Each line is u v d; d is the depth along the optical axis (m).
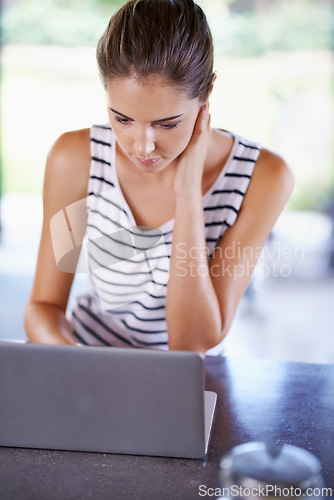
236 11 6.32
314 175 6.06
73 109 6.45
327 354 3.37
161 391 0.92
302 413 1.09
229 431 1.03
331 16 6.17
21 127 6.40
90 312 1.46
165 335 1.45
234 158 1.35
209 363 1.30
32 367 0.94
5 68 6.38
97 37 6.41
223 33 6.30
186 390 0.92
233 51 6.32
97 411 0.95
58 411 0.96
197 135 1.26
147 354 0.91
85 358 0.93
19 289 4.36
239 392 1.17
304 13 6.21
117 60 1.04
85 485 0.89
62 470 0.92
